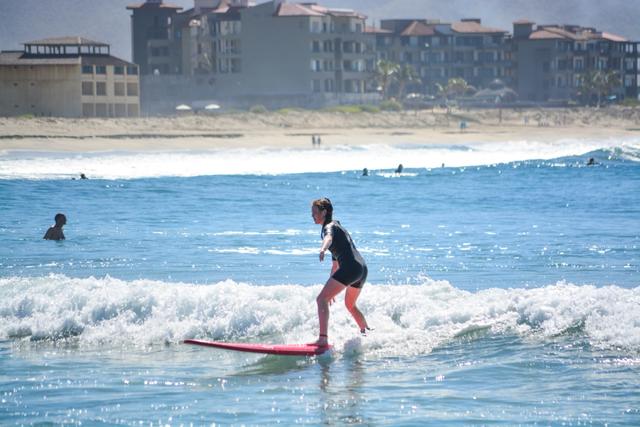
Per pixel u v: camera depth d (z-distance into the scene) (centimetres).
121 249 6438
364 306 3547
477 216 9656
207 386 2877
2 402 2720
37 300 3647
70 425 2502
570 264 5650
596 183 15612
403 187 15000
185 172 18538
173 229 8075
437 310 3484
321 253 3145
